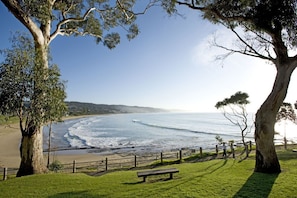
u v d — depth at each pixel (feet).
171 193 21.17
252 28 30.12
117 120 349.61
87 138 138.92
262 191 20.92
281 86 27.48
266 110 28.27
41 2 32.07
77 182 27.09
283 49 27.58
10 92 26.53
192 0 32.30
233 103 66.80
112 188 23.82
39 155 34.24
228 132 164.76
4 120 27.58
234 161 40.50
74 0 42.93
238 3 27.71
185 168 35.94
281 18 25.53
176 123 259.80
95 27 48.39
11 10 30.22
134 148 98.58
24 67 27.81
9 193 22.86
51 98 28.30
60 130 200.13
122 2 44.11
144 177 26.61
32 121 29.86
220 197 19.69
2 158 74.64
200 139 128.57
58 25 39.86
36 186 25.46
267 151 28.35
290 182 23.38
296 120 84.43
